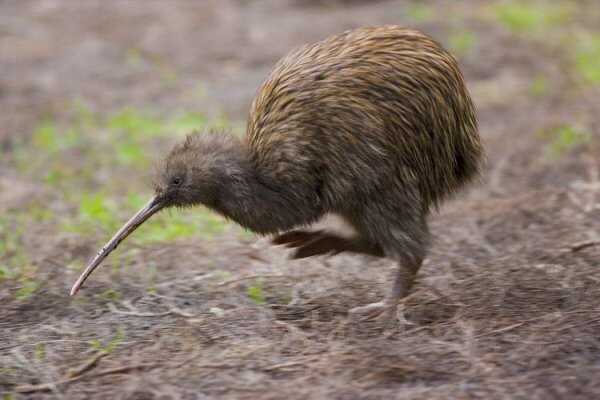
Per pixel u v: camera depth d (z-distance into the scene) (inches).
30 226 794.2
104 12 1497.3
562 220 738.2
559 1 1467.8
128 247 722.8
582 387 470.6
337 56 567.2
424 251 574.2
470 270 645.3
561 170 866.8
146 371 517.3
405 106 560.1
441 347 522.3
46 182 915.4
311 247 580.7
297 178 563.2
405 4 1466.5
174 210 799.7
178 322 583.8
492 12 1412.4
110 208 824.9
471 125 591.5
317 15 1441.9
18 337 575.8
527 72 1181.7
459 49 1259.2
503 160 904.9
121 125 1057.5
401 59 565.0
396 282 577.9
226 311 594.6
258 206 574.6
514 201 794.2
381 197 561.3
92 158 978.1
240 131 1000.2
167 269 677.3
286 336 551.8
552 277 618.2
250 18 1444.4
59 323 594.2
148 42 1352.1
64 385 507.2
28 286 651.5
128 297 629.0
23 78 1232.8
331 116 556.1
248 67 1245.1
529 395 467.2
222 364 518.3
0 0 1549.0
